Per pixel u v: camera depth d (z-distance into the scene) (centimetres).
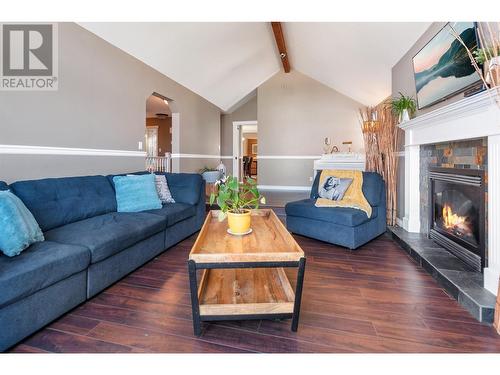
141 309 171
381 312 167
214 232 196
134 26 354
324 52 515
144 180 308
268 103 775
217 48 496
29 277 136
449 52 230
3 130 242
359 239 285
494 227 172
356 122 722
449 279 191
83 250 171
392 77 403
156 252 260
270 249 155
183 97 555
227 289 170
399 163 356
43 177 273
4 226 149
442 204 264
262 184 787
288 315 148
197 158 627
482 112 182
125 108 385
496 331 148
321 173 371
